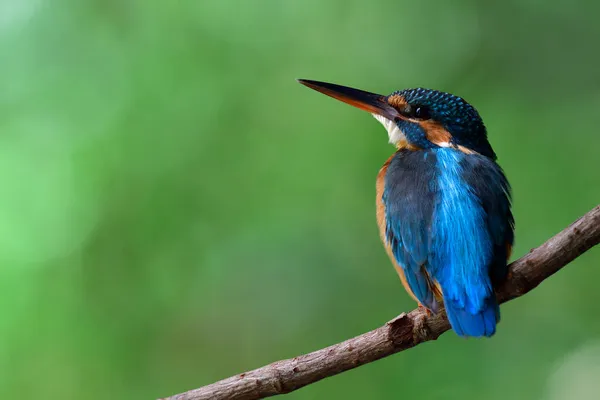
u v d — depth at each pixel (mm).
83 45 13328
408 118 8648
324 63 13188
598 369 11180
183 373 12242
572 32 12414
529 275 6484
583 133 12086
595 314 11633
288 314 11977
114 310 12375
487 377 11242
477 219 6758
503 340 11578
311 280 11992
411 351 11391
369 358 6430
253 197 12500
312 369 6387
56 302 12422
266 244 12203
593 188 11742
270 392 6367
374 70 13125
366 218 12188
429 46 13031
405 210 7086
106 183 12664
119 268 12469
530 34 12625
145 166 12648
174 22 13289
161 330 12336
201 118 12898
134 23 13336
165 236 12438
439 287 6645
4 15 13414
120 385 12219
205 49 13172
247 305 12141
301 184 12469
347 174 12438
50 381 12203
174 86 13023
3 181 12836
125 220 12523
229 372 12141
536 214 11773
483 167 7309
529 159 12070
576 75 12352
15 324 12312
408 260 6949
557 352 11492
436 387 11172
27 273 12500
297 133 12773
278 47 13266
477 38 12812
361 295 11914
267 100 13023
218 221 12453
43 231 12672
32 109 13125
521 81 12547
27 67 13312
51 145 13000
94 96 13125
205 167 12641
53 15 13391
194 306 12266
